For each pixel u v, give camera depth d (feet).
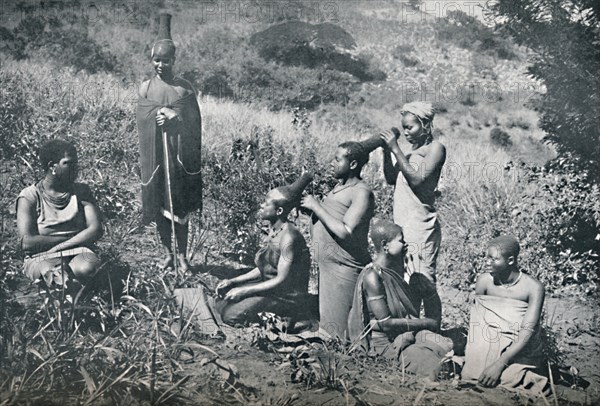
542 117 22.56
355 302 17.87
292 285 18.11
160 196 19.21
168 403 15.38
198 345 16.53
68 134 21.54
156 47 19.07
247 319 17.95
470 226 22.07
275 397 15.97
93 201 18.53
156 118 18.98
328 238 18.06
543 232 22.30
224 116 21.45
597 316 20.53
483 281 18.24
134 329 17.03
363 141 18.48
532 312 17.74
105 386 15.51
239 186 20.95
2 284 17.47
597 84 22.29
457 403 16.46
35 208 17.98
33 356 15.85
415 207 18.62
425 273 18.44
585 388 17.67
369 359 17.51
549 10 22.39
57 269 17.42
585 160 22.36
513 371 17.38
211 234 20.71
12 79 21.84
